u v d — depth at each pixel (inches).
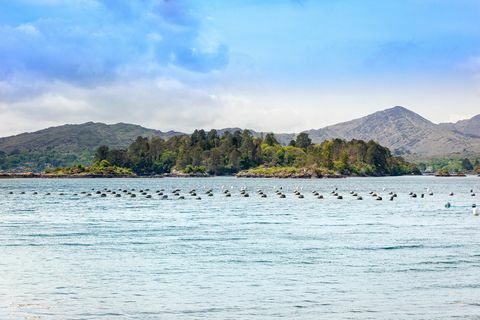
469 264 2881.4
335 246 3449.8
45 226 4598.9
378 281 2517.2
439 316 2033.7
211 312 2069.4
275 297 2261.3
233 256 3100.4
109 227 4503.0
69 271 2716.5
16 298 2235.5
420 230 4269.2
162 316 2023.9
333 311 2085.4
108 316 2020.2
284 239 3757.4
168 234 4035.4
